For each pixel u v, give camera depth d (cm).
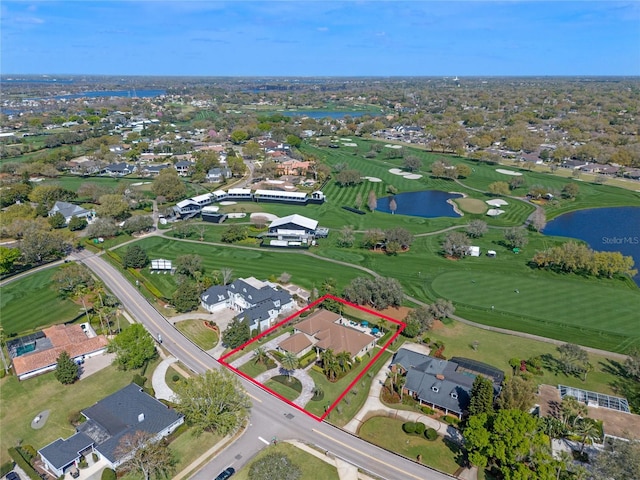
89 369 9206
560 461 6225
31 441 7300
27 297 12100
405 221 18838
